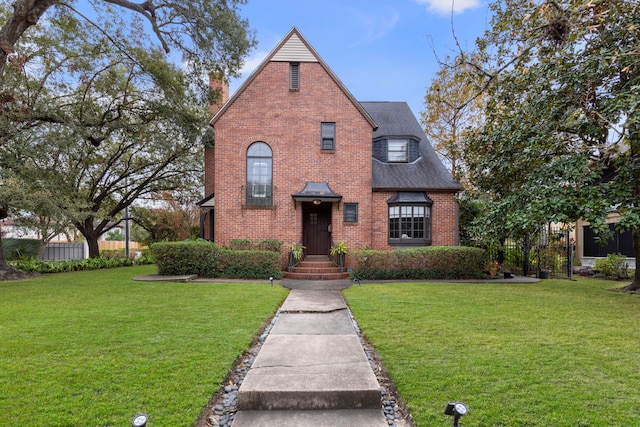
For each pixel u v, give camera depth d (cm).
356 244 1398
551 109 867
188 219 2634
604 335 518
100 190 2162
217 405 332
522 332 533
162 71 1583
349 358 425
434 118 1909
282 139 1406
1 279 1227
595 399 323
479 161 1150
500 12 824
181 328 547
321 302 788
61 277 1296
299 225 1395
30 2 988
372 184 1451
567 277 1362
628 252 1549
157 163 2089
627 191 758
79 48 1455
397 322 592
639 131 689
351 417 310
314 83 1423
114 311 669
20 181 1227
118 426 278
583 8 611
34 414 294
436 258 1210
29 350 443
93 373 373
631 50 683
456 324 578
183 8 1298
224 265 1233
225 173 1390
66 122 1370
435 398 326
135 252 2703
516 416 294
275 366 396
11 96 1195
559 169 814
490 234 1014
